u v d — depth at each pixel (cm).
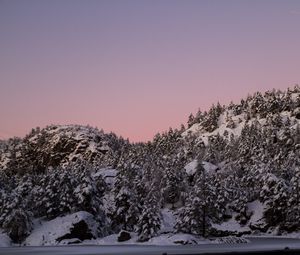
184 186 12194
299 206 10050
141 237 8312
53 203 9525
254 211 11044
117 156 17812
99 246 7350
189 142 19488
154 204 8575
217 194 10712
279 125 18975
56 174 9819
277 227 10319
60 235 8512
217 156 16350
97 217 9581
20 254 5644
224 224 10750
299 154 13200
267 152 14138
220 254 4756
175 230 8919
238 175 13288
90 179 9856
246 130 18462
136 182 10600
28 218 8919
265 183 10856
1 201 9044
